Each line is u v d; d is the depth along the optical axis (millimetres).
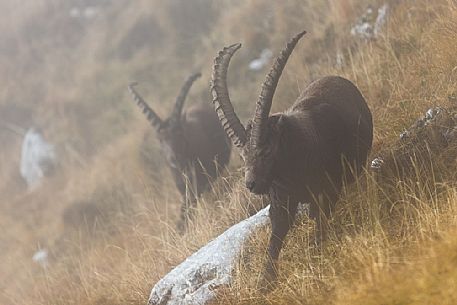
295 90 41406
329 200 22719
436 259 19016
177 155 38719
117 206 48594
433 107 26156
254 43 52875
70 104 65812
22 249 51750
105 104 63781
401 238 21047
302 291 20844
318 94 23328
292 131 21547
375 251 20344
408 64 31141
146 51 65312
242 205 29219
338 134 22703
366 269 19688
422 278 18609
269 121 21219
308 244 22938
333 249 22016
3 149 70125
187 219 33031
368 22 39000
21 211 59594
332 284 20469
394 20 35719
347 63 37938
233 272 23672
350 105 23719
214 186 35406
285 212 22219
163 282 24797
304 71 41844
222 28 57469
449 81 27188
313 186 22281
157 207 40094
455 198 20859
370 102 30891
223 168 39625
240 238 24594
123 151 53094
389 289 18922
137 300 27688
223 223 29219
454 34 29234
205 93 54281
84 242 47094
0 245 55750
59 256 47875
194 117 40156
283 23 50562
